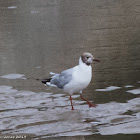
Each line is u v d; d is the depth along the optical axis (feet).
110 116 33.86
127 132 30.58
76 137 30.01
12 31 60.75
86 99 37.35
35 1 77.30
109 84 40.93
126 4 72.02
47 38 57.21
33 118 34.17
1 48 53.98
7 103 37.50
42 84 42.27
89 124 32.45
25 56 50.72
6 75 44.91
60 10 69.97
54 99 38.40
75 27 60.85
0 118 34.27
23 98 38.68
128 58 47.83
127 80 41.70
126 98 37.42
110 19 63.57
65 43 54.65
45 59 49.34
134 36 55.62
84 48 52.16
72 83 34.96
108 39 54.95
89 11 68.54
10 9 72.18
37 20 65.26
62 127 32.12
